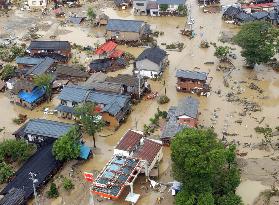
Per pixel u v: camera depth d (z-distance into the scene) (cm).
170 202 5922
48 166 6412
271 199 5969
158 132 7275
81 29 11431
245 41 8694
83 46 10388
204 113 7781
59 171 6562
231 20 11431
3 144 6631
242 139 7081
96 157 6819
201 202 5281
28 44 10606
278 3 12019
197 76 8238
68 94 7775
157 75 8869
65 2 13075
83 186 6259
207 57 9719
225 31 10944
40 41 10025
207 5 12550
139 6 12081
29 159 6600
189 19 11694
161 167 6556
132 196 5928
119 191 5794
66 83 8625
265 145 6912
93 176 6350
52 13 12488
